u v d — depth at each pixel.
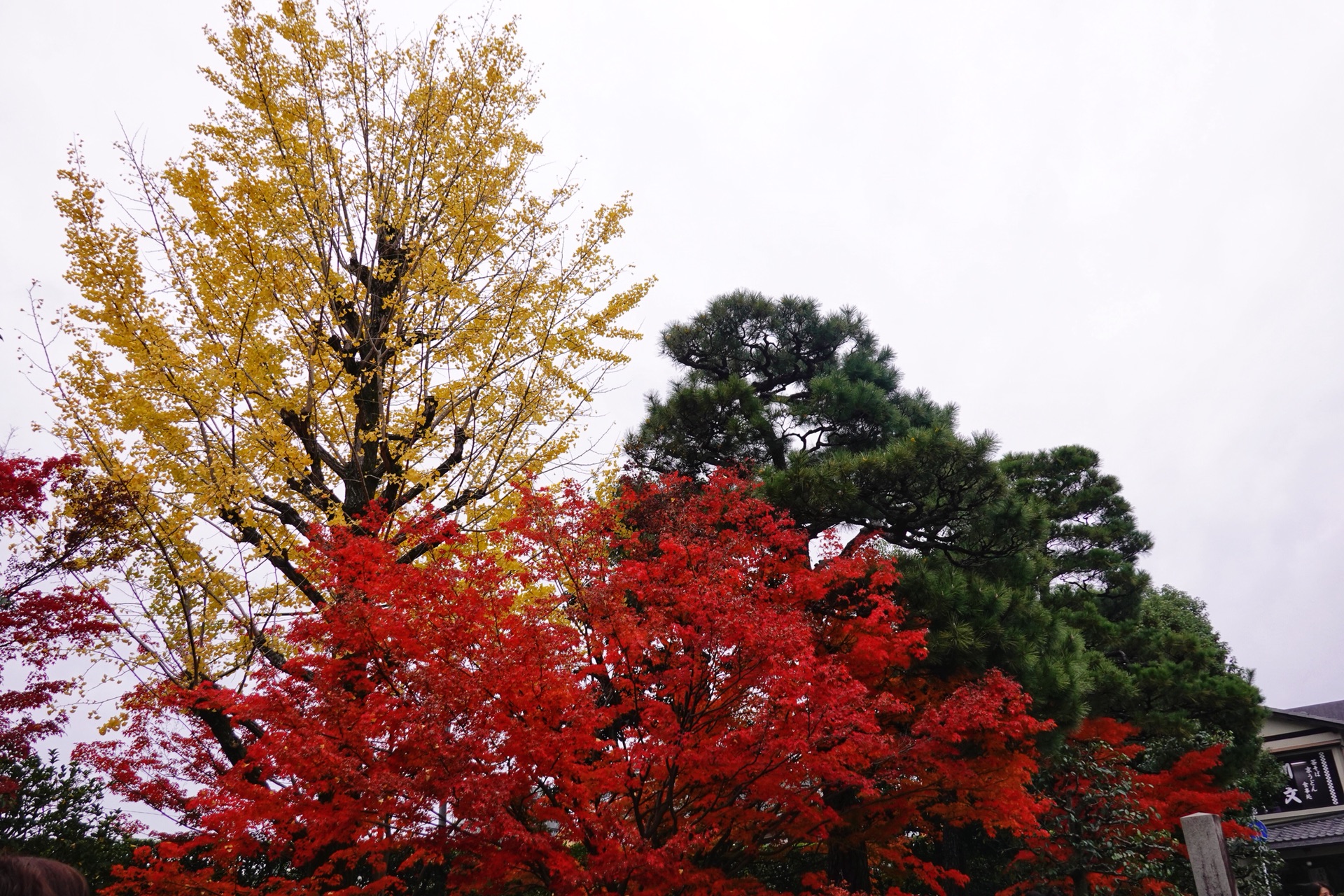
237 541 8.70
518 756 6.56
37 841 9.93
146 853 7.04
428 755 6.23
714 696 8.22
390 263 10.43
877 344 20.84
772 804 8.80
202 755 7.70
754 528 11.16
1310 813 24.84
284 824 6.65
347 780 6.10
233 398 8.71
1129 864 14.20
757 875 14.16
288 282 9.56
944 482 13.27
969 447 12.98
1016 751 11.34
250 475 8.91
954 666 12.01
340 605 6.64
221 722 8.52
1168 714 16.53
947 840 16.83
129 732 7.51
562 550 7.72
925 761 9.70
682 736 7.68
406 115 10.80
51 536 8.19
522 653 6.82
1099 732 14.43
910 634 10.11
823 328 19.75
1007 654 12.08
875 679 10.73
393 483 10.07
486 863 6.54
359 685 7.03
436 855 6.82
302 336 9.48
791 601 9.98
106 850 10.52
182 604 8.37
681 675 7.57
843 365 19.89
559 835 7.11
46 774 10.66
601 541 8.16
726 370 19.56
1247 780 20.56
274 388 9.33
